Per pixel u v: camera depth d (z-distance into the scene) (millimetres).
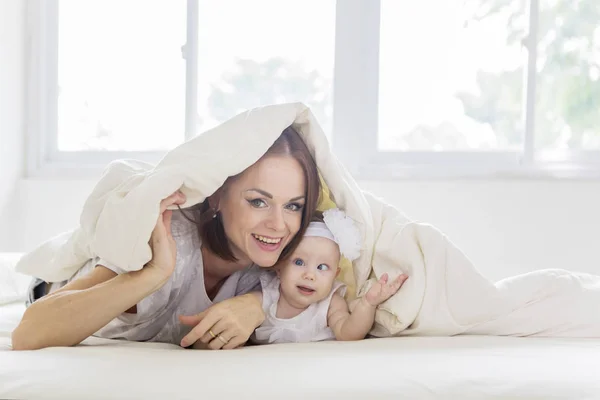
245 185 1070
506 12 2340
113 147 2586
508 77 2348
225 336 1017
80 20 2570
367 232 1139
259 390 714
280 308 1127
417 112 2404
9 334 1131
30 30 2502
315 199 1107
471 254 2217
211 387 722
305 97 2463
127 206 967
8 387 728
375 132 2371
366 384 728
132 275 989
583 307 1143
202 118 2506
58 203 2434
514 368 792
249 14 2473
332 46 2436
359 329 1104
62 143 2592
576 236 2168
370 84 2365
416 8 2387
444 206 2230
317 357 863
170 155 1043
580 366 814
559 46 2303
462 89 2383
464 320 1119
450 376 752
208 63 2492
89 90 2582
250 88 2488
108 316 975
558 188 2178
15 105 2438
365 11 2342
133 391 715
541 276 1172
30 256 1358
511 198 2201
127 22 2557
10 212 2414
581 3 2285
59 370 769
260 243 1083
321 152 1102
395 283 1104
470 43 2371
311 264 1101
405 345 986
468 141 2387
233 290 1185
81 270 1283
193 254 1109
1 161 2355
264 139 1054
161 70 2547
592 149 2275
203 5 2484
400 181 2254
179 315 1082
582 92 2299
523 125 2297
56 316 959
